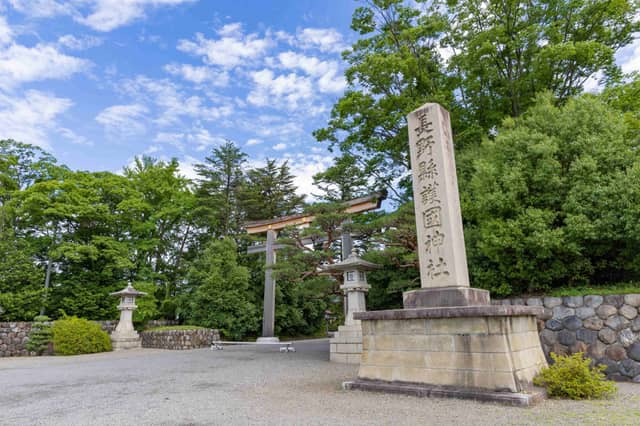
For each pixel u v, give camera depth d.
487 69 10.88
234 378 6.53
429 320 4.75
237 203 23.80
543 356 5.00
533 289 7.46
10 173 17.09
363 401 4.36
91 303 15.80
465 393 4.21
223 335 17.45
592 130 6.99
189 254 22.30
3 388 5.93
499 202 6.97
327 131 12.95
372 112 11.45
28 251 15.22
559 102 10.31
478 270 7.80
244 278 17.88
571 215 6.39
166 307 18.61
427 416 3.60
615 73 10.09
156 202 20.06
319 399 4.55
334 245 18.50
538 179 6.83
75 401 4.76
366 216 14.59
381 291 10.49
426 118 5.81
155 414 3.94
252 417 3.71
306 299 20.97
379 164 13.41
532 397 3.96
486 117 11.20
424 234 5.46
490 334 4.29
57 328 12.92
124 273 17.91
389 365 5.00
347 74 11.77
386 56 11.35
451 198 5.42
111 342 14.39
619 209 6.01
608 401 4.11
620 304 6.16
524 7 10.92
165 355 11.67
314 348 13.19
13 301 13.54
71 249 15.16
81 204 15.73
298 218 16.78
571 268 6.91
